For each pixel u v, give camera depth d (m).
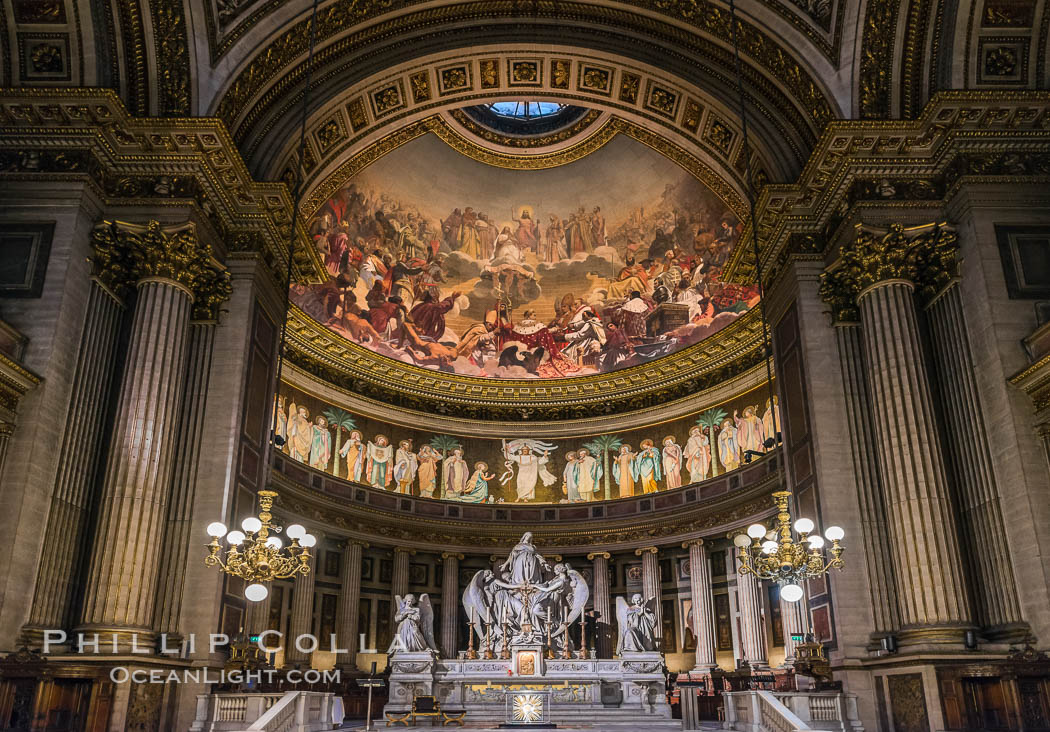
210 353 16.91
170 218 15.97
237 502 16.42
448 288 31.00
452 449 30.42
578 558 29.44
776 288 19.00
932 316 16.02
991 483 14.30
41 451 13.70
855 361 16.73
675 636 27.50
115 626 13.45
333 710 15.62
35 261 14.70
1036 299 14.77
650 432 29.77
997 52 16.22
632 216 30.02
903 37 16.55
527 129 29.30
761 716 13.43
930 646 13.38
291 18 17.64
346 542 26.67
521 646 19.58
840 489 15.86
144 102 16.41
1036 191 15.53
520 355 31.17
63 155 15.48
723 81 19.56
